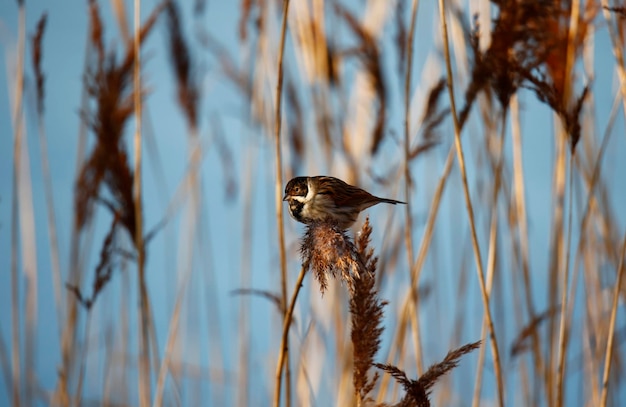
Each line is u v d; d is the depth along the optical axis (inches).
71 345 442.3
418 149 415.8
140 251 398.9
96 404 446.0
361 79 490.6
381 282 437.1
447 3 456.4
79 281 444.8
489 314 316.2
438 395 467.8
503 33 348.2
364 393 263.1
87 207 442.6
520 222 424.8
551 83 364.5
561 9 360.8
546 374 404.8
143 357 406.9
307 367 460.4
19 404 437.1
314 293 468.1
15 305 442.9
